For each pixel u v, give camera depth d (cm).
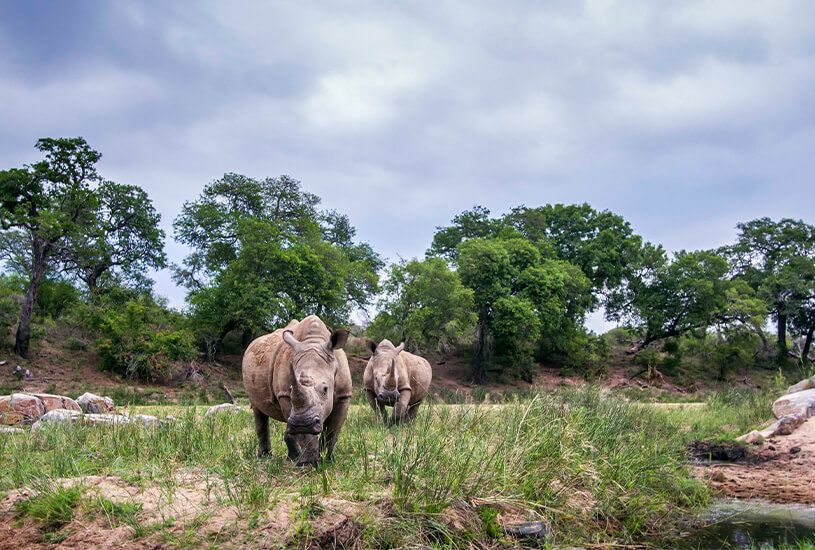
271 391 729
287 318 3991
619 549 630
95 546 470
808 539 662
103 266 4356
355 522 523
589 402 1272
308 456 654
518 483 672
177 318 4138
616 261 5906
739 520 747
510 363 5075
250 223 4231
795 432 1266
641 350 5803
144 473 655
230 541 482
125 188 4278
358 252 6006
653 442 1023
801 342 6412
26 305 3441
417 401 1430
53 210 3566
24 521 515
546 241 5912
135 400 2820
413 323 4247
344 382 720
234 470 648
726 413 1614
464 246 5159
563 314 5231
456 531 553
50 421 955
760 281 6219
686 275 5544
